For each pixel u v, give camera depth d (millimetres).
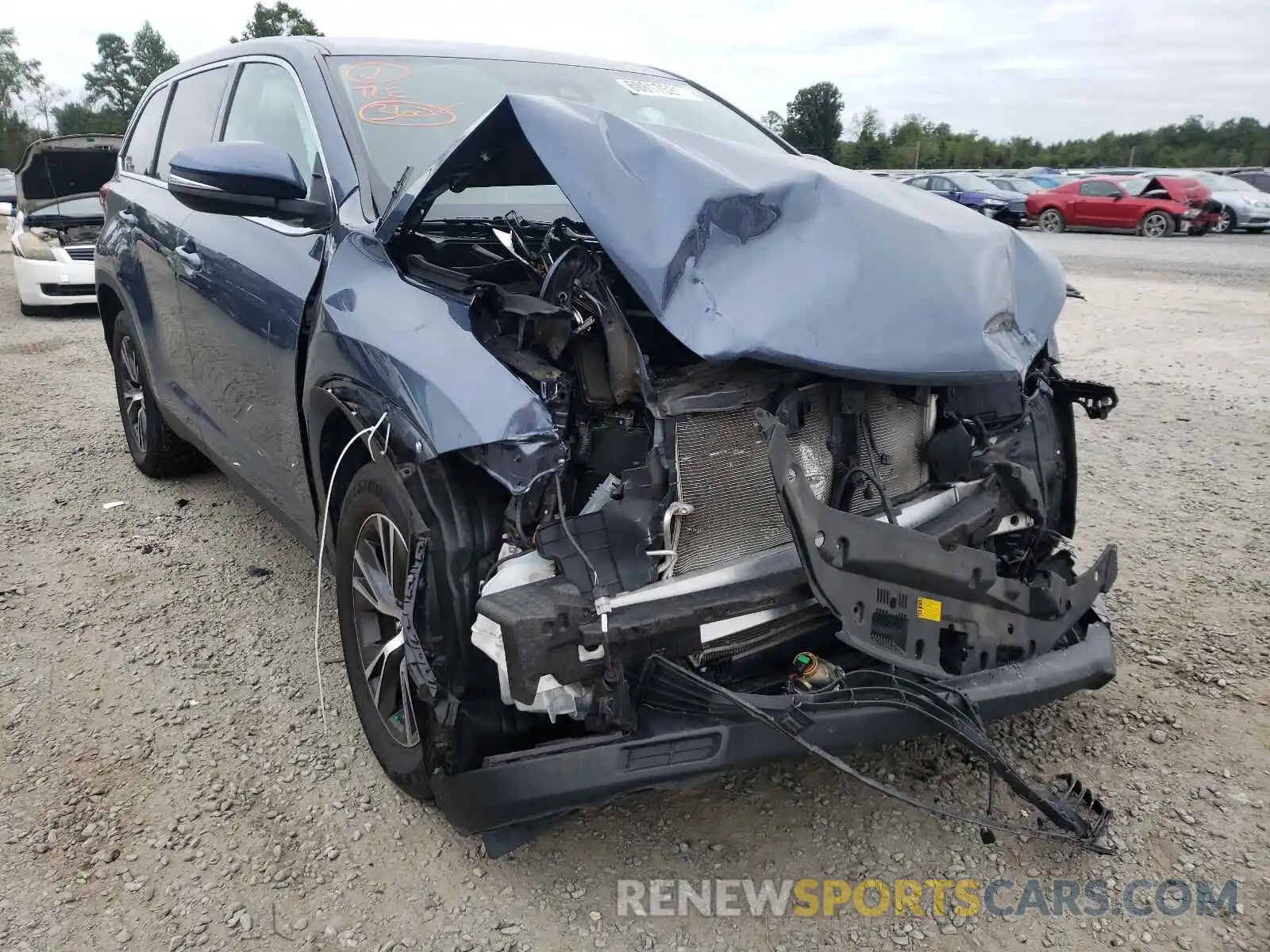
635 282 2068
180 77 4516
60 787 2668
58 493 4922
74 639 3445
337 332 2498
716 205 2100
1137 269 14312
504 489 2152
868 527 2086
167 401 4285
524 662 1908
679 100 3795
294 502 3125
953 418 2635
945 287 2189
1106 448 5496
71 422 6285
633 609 2006
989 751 2164
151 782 2691
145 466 5023
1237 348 8289
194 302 3605
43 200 10930
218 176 2676
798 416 2223
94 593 3797
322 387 2559
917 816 2537
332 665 3273
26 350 8703
